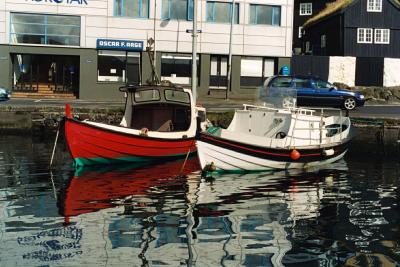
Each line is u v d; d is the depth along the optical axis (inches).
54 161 730.8
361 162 780.0
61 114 1034.7
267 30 1510.8
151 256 348.2
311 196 537.0
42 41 1408.7
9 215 441.7
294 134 680.4
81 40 1418.6
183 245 371.6
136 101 754.8
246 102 1298.0
